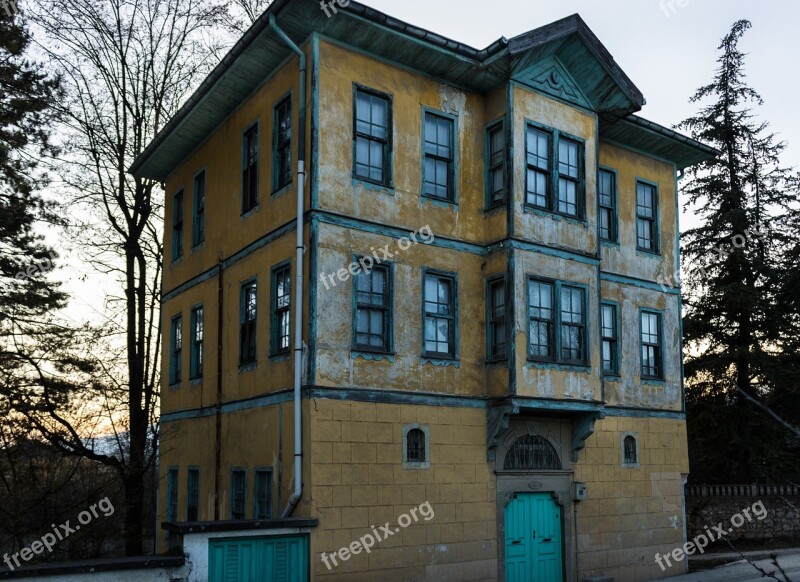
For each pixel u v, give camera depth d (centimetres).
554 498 1652
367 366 1412
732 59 3022
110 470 2142
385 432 1409
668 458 1933
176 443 1981
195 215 1988
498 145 1620
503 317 1555
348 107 1466
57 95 2147
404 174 1525
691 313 2966
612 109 1795
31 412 1950
